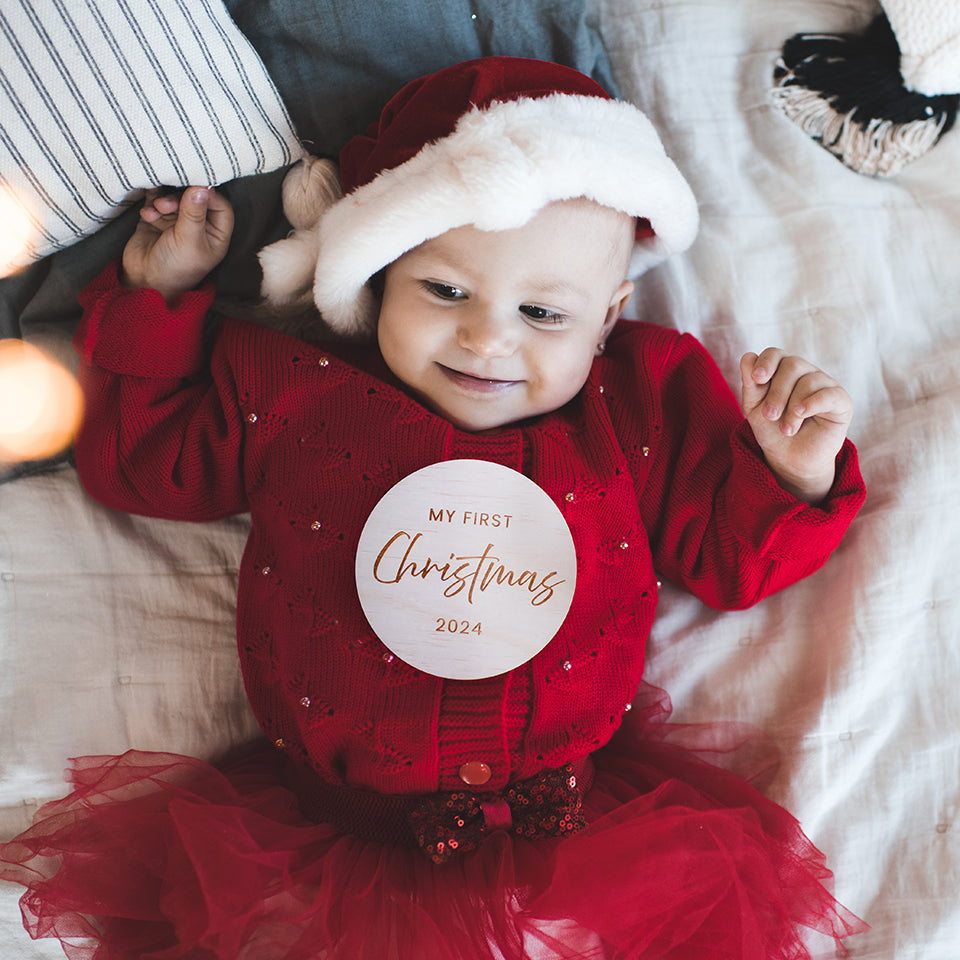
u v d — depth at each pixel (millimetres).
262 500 1051
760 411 985
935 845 1040
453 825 962
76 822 946
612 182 926
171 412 1076
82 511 1124
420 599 964
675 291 1206
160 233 1104
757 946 901
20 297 1149
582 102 950
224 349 1079
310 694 994
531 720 982
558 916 914
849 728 1062
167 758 1012
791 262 1207
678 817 939
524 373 979
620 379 1115
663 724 1115
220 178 1083
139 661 1097
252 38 1104
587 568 1022
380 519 972
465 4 1130
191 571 1144
